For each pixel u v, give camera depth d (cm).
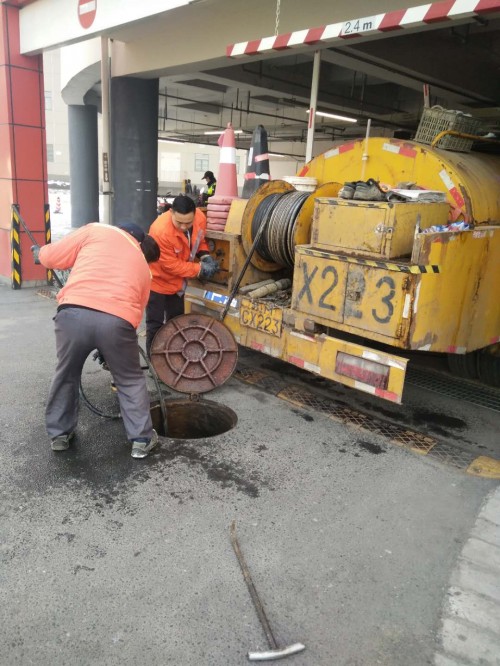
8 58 819
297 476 349
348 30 377
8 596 239
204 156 5212
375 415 445
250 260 480
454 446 398
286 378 520
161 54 866
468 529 302
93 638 220
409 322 351
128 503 312
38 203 888
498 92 1452
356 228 373
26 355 558
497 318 434
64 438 368
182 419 458
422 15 338
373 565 269
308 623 232
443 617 238
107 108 988
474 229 378
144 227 1035
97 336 334
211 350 480
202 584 252
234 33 734
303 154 3100
